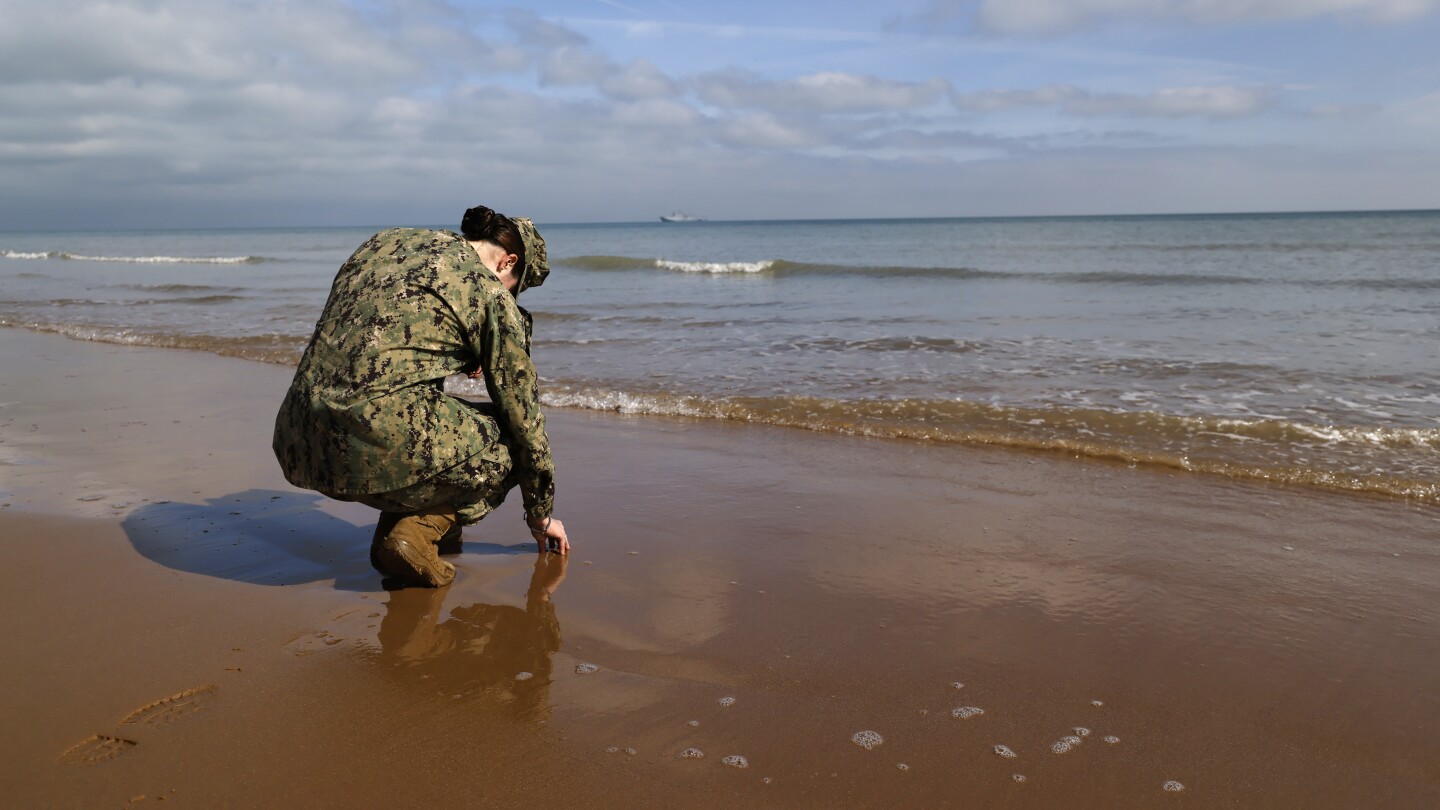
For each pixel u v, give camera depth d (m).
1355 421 5.51
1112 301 13.66
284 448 2.76
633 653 2.54
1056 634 2.68
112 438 5.24
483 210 2.98
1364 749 2.04
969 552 3.41
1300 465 4.60
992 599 2.95
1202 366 7.57
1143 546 3.48
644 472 4.66
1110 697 2.29
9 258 38.50
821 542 3.53
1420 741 2.07
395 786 1.88
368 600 2.89
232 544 3.39
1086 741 2.08
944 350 8.74
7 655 2.47
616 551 3.41
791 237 50.16
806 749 2.03
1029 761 2.00
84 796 1.82
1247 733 2.12
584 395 6.71
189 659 2.45
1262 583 3.08
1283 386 6.68
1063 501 4.11
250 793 1.84
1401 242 29.02
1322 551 3.42
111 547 3.35
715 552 3.40
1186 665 2.47
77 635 2.61
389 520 2.98
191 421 5.74
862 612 2.84
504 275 2.99
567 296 16.48
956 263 24.42
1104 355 8.27
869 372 7.56
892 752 2.03
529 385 2.81
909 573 3.18
